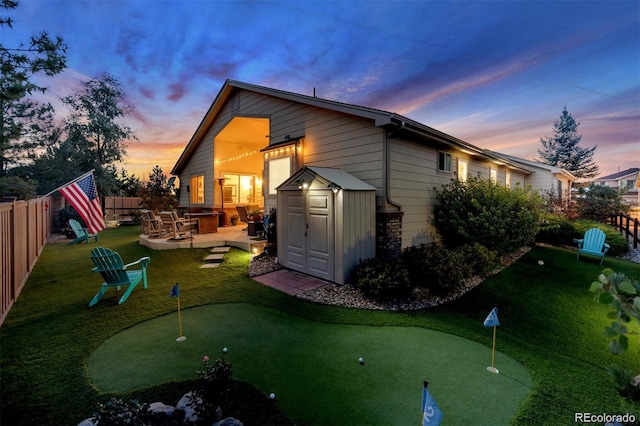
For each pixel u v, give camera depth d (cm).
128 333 362
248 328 380
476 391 259
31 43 623
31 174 1328
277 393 248
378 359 309
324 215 577
